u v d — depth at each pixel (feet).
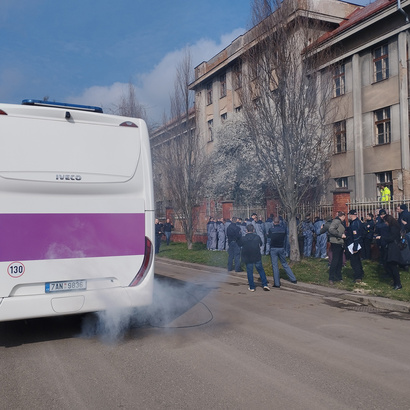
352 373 15.20
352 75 75.51
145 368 15.81
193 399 13.07
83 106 20.61
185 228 73.26
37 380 14.74
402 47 66.85
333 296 30.53
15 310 17.39
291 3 43.47
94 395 13.43
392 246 30.22
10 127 17.66
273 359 16.72
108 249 19.30
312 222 53.11
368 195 73.46
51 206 18.24
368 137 73.56
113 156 19.60
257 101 45.42
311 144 45.32
